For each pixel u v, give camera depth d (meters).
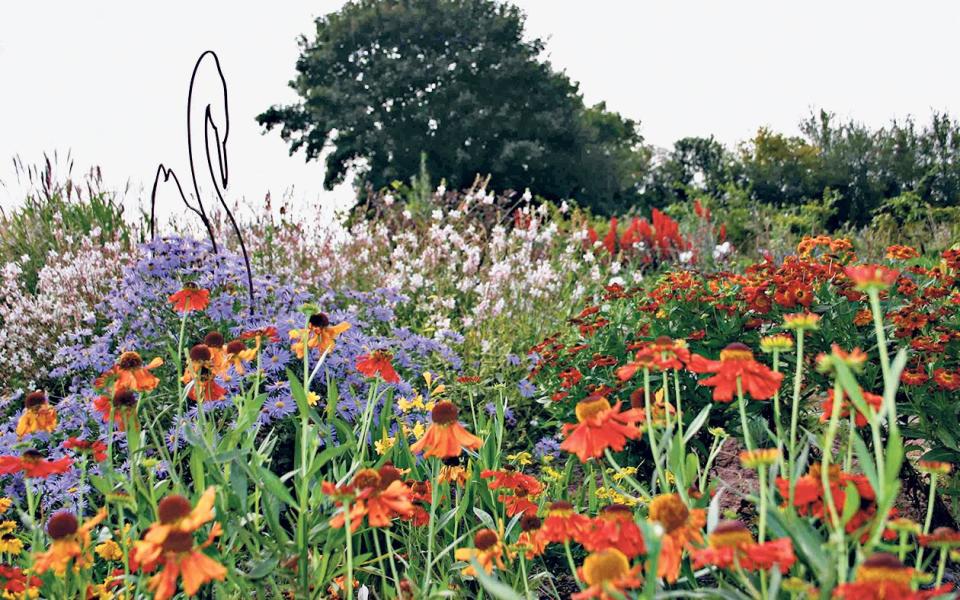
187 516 1.41
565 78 28.17
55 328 4.95
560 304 6.32
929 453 3.11
